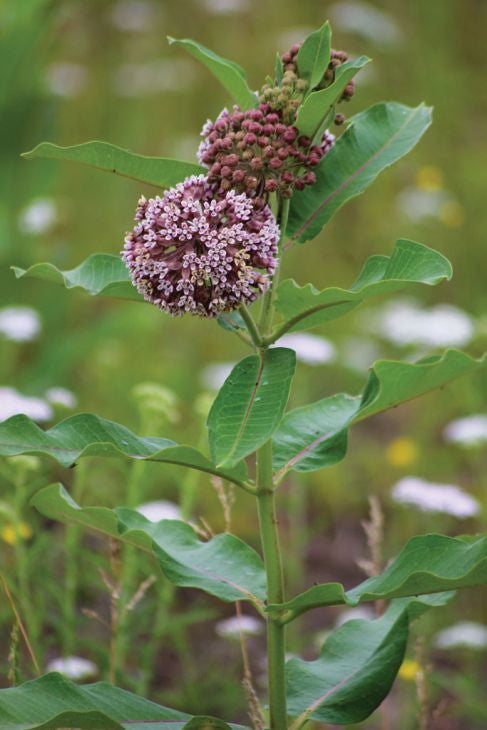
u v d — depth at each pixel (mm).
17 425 3410
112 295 3617
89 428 3490
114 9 13367
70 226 10352
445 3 13945
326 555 7359
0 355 8305
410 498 5625
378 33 12602
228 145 3486
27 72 8953
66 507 3744
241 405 3232
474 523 7211
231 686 5566
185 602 6695
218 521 7383
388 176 11648
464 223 10805
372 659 3791
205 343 9586
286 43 12703
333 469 8000
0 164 8922
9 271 8758
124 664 5434
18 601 5367
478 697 5609
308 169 3607
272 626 3680
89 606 6105
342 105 12648
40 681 3496
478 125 12734
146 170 3600
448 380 3385
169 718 3521
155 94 12406
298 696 3836
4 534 5230
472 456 7477
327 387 9102
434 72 12906
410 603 3812
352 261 10867
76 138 12055
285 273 10594
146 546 3900
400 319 7895
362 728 5508
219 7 12992
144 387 5777
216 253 3236
